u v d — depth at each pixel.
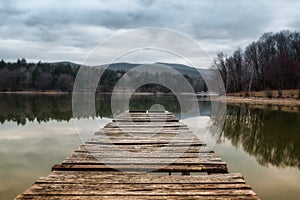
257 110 23.22
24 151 8.00
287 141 10.16
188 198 2.85
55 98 40.06
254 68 53.28
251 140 10.25
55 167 3.76
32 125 13.34
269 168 6.60
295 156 7.87
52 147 8.49
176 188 3.08
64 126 12.84
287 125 14.38
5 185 5.32
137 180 3.30
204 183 3.21
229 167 6.66
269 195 4.98
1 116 17.48
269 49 54.62
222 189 3.05
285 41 55.25
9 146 8.65
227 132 11.88
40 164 6.68
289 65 44.72
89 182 3.23
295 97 38.16
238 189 3.05
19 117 16.92
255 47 54.97
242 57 52.75
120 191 3.00
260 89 52.78
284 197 4.89
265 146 9.24
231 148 8.77
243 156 7.76
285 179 5.83
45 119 15.84
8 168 6.35
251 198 2.84
